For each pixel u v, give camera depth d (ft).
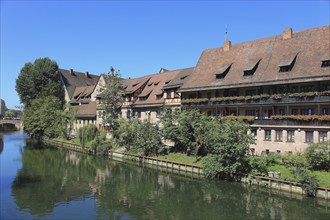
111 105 172.14
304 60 107.96
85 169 119.44
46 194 85.05
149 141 131.85
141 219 67.41
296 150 100.99
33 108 235.20
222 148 93.20
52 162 134.00
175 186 93.61
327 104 97.71
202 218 67.77
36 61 258.57
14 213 70.08
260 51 127.24
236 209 73.00
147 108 166.20
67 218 67.56
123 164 129.90
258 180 90.12
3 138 245.04
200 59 150.20
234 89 123.75
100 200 80.18
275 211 71.36
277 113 110.83
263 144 110.11
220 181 97.71
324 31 111.75
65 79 271.08
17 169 117.29
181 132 120.47
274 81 108.37
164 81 167.73
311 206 74.13
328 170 84.48
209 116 123.13
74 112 220.64
